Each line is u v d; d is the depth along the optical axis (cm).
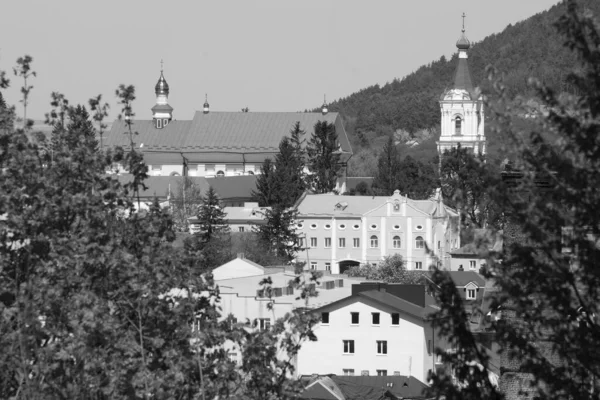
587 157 5209
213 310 6512
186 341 6338
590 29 5109
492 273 5416
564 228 5328
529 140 5250
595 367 5275
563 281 5312
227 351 6397
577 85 5166
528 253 5347
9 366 6272
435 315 5503
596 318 5394
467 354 5450
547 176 5259
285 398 6334
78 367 6169
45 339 6594
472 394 5406
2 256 6525
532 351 5419
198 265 6612
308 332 6419
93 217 6550
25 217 6500
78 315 6119
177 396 6262
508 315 6119
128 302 6316
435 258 5653
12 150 6650
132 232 6581
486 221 5506
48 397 6128
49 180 6594
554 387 5362
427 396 5459
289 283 6550
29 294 6359
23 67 6838
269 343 6378
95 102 6838
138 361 6109
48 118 6838
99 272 6397
